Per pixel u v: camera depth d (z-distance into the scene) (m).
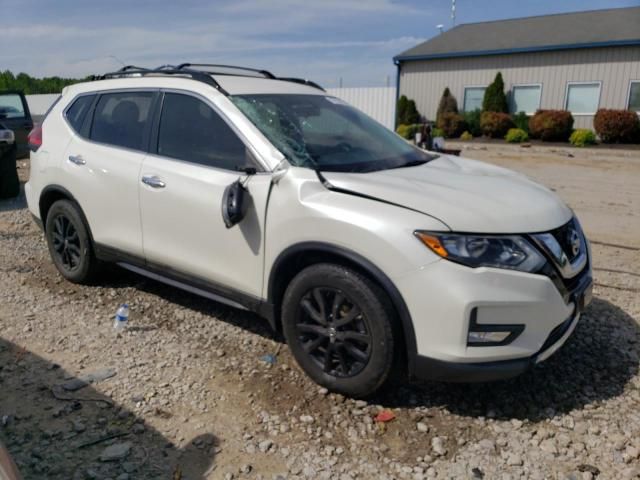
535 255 2.93
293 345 3.41
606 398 3.32
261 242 3.42
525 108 23.56
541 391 3.39
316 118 4.01
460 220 2.89
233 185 3.42
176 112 4.01
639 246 6.41
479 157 17.25
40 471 2.64
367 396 3.25
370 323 3.04
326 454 2.81
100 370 3.56
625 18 23.09
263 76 4.71
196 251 3.80
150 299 4.71
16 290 4.90
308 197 3.21
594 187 11.03
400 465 2.75
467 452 2.85
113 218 4.32
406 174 3.48
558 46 21.88
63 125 4.83
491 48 23.66
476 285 2.80
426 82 25.77
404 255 2.87
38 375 3.50
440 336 2.86
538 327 2.93
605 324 4.27
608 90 21.45
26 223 7.40
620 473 2.70
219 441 2.88
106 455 2.75
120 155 4.25
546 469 2.73
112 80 4.63
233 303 3.73
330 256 3.19
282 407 3.19
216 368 3.61
